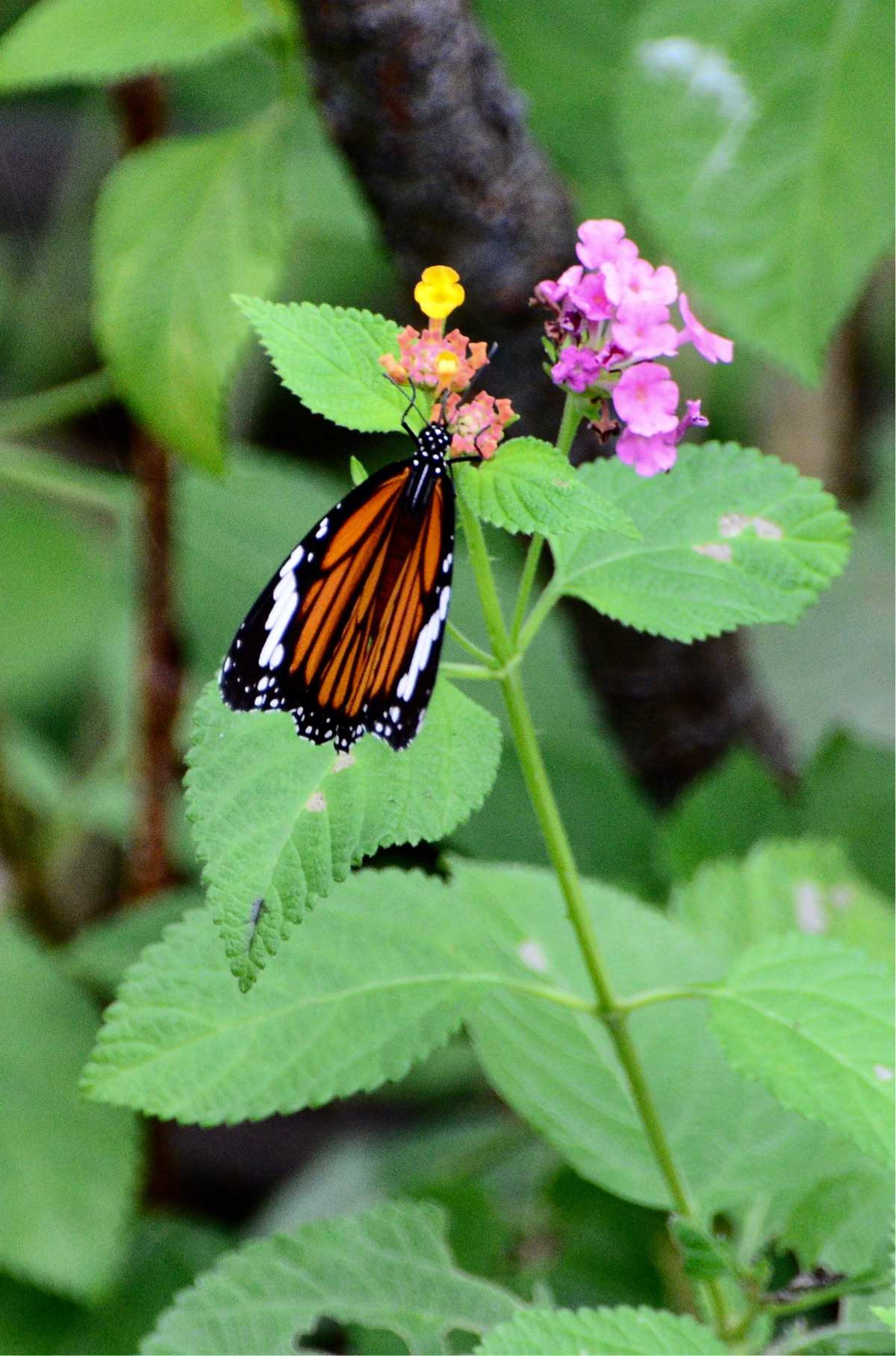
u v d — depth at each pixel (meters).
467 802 0.97
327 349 0.98
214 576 1.21
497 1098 1.23
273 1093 1.00
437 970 1.02
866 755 1.18
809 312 1.09
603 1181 1.04
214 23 1.10
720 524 1.01
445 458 0.97
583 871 1.17
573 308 0.98
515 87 1.15
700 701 1.17
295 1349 1.01
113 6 1.11
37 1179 1.11
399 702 0.97
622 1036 1.01
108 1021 1.00
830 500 1.01
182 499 1.23
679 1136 1.05
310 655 0.97
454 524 0.97
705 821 1.16
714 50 1.10
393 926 1.02
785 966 1.00
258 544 1.22
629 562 1.01
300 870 0.96
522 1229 1.13
